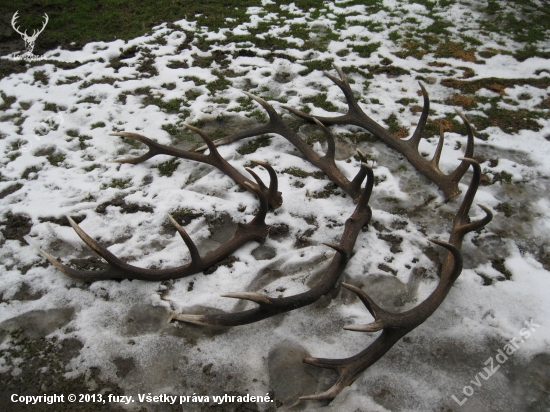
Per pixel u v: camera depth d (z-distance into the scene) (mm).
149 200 3555
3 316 2855
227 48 5211
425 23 5711
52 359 2664
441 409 2469
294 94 4625
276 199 3455
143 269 2910
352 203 3557
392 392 2518
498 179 3812
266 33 5477
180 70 4875
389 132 4059
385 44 5324
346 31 5539
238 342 2717
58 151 3996
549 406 2504
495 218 3502
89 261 3164
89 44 5199
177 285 3002
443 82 4785
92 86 4648
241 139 4125
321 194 3639
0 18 5480
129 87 4652
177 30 5480
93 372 2607
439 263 3182
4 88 4598
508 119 4371
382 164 3918
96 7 5789
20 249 3223
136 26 5520
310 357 2604
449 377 2592
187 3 5969
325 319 2830
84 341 2734
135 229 3363
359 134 4199
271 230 3354
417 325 2561
